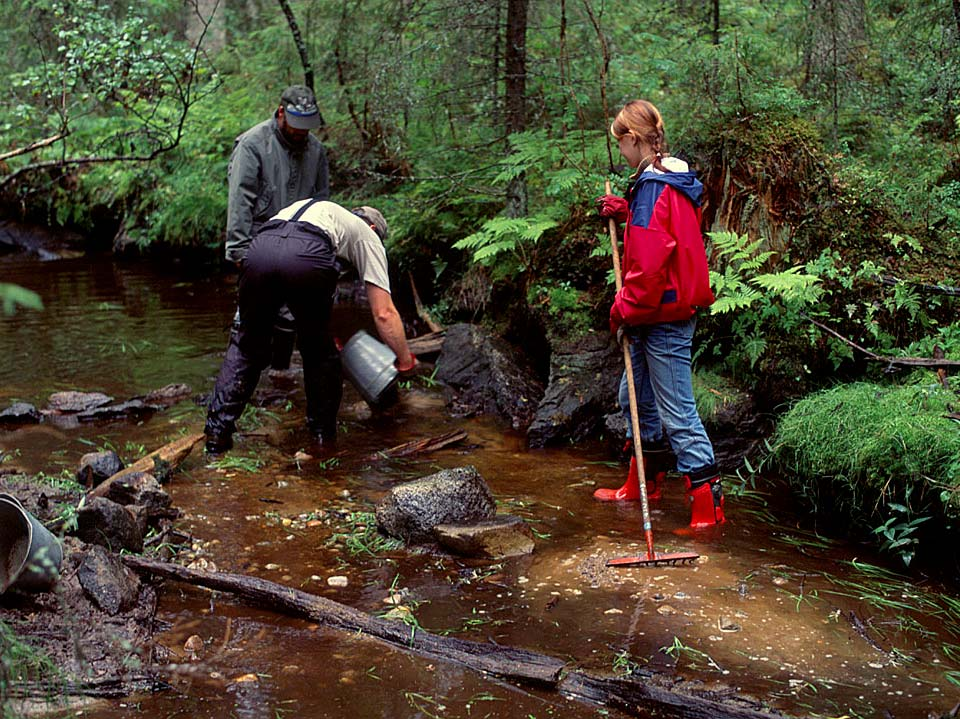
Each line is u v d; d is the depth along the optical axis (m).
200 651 3.05
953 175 5.62
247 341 4.90
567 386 5.27
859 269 4.93
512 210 6.42
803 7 6.12
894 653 3.04
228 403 4.92
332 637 3.15
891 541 3.78
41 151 10.61
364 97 7.27
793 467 4.36
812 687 2.83
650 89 6.23
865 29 6.27
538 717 2.71
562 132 6.52
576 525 4.08
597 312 5.58
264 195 5.45
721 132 5.29
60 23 6.97
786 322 4.75
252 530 4.01
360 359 5.11
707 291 3.92
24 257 10.72
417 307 7.39
